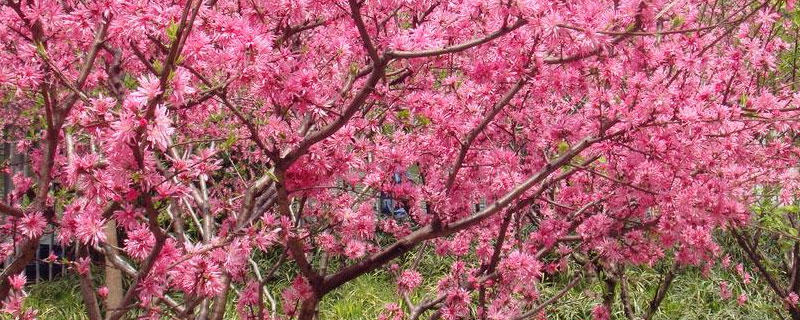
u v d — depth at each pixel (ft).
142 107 6.42
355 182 10.76
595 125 9.86
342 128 8.73
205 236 11.89
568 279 23.76
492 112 9.24
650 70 10.55
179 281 7.88
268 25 9.05
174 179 8.09
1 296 9.14
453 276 12.55
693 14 10.25
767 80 15.01
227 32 7.36
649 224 11.11
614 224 11.34
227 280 10.32
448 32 9.80
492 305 11.50
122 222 7.68
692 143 9.56
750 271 23.38
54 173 10.72
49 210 9.11
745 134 10.37
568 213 12.44
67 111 8.63
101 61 11.96
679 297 23.03
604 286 14.43
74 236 8.91
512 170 10.20
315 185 9.00
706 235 10.32
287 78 7.80
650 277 24.18
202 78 7.43
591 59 9.48
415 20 10.77
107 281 14.06
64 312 23.63
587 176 12.55
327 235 11.25
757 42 10.25
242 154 16.57
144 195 6.76
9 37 10.12
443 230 9.62
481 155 10.59
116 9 7.22
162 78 6.28
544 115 11.03
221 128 15.01
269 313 13.12
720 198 10.17
